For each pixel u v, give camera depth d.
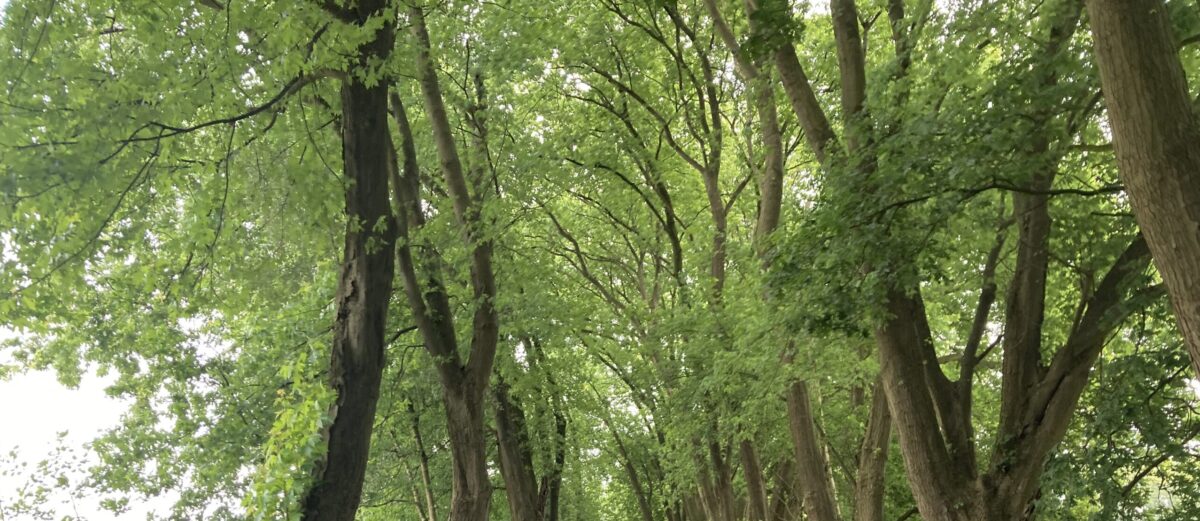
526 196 16.70
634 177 19.67
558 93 18.73
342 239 11.74
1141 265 9.18
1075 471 9.61
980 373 16.66
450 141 14.10
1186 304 5.57
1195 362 5.60
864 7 15.69
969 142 8.00
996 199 10.98
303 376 9.83
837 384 15.91
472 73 16.78
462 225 13.59
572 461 22.75
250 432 18.95
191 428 19.48
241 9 9.05
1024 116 7.97
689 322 15.47
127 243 10.53
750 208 20.86
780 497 20.67
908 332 10.06
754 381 13.77
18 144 8.92
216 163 10.57
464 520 12.52
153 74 9.32
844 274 9.28
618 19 18.02
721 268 16.41
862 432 20.59
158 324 18.09
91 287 13.21
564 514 27.80
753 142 18.25
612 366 23.03
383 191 9.62
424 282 13.20
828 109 14.91
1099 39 5.82
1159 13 5.70
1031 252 10.05
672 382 16.72
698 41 16.61
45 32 9.27
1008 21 8.39
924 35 8.91
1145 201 5.71
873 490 15.61
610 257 23.81
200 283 12.13
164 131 9.64
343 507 8.74
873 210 8.62
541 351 20.02
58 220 9.43
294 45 8.95
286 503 8.27
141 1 9.12
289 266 16.55
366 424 9.08
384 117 9.78
